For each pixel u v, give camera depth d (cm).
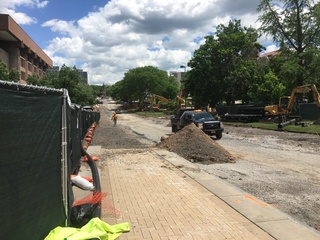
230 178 983
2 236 284
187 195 715
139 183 833
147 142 2083
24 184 324
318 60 3978
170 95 12188
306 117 3709
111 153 1420
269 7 4450
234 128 3256
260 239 475
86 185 555
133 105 13275
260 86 4622
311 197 770
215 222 545
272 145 1834
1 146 285
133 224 532
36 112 356
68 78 4316
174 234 491
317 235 494
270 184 902
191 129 1559
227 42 4856
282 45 4497
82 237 367
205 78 4934
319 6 4100
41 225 361
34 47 7625
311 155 1447
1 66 3659
